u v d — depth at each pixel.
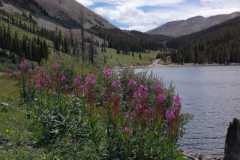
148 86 15.49
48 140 10.53
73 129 10.69
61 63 21.08
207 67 196.25
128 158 8.96
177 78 108.94
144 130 9.19
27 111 14.24
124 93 12.62
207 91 68.50
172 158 9.10
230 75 121.94
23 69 19.25
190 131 28.14
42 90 15.58
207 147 22.66
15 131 11.38
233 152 11.58
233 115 38.41
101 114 11.09
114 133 9.26
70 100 12.34
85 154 9.41
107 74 14.90
